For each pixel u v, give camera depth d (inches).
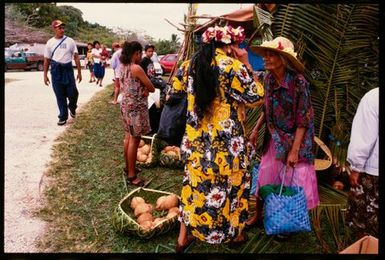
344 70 170.2
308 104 120.4
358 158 107.7
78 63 288.2
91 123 287.1
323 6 165.6
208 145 113.3
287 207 116.7
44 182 179.5
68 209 156.3
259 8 167.6
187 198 118.3
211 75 109.0
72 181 182.2
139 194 157.1
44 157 209.9
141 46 167.2
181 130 153.5
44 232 139.9
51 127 271.7
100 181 182.5
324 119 173.5
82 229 142.1
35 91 456.1
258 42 184.9
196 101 111.5
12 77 622.2
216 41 112.7
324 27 166.4
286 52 114.7
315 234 137.7
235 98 112.0
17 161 201.9
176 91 122.8
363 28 166.4
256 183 138.4
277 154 125.6
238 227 119.3
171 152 200.5
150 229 131.7
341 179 166.7
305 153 124.9
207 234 116.0
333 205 142.4
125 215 135.2
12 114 311.6
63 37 273.4
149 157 200.2
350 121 170.4
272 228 117.3
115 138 252.1
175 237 135.6
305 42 171.5
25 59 784.9
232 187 116.3
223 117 112.7
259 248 128.8
